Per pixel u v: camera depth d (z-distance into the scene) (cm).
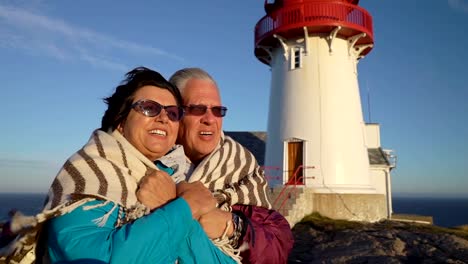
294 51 1419
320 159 1301
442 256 805
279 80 1454
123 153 193
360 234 1005
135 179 190
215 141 262
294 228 1134
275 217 255
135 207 173
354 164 1323
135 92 209
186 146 261
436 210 14975
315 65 1373
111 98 217
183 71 272
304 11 1303
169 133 213
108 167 180
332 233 1055
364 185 1335
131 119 206
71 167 176
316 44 1387
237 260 205
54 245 155
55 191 168
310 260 854
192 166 263
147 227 153
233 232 211
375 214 1292
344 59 1399
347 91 1377
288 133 1368
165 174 194
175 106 215
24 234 158
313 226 1131
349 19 1311
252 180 261
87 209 161
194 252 177
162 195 184
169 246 159
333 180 1281
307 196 1245
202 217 199
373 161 1775
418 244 898
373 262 784
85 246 146
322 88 1353
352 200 1264
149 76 213
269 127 1479
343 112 1345
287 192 1240
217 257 188
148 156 214
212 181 246
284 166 1358
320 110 1337
